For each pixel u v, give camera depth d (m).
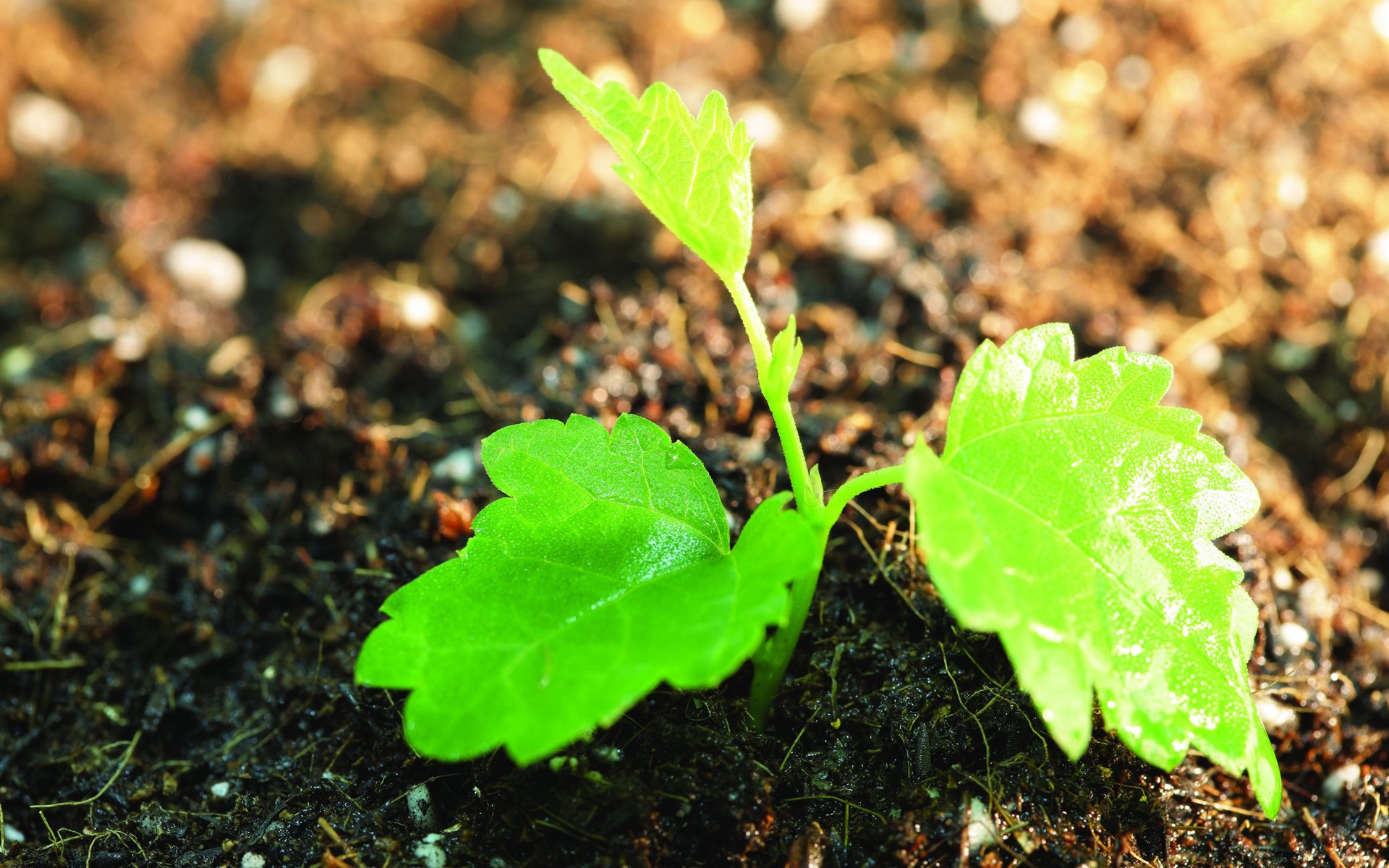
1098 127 0.26
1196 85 0.27
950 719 0.19
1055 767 0.19
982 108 0.27
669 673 0.16
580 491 0.18
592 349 0.23
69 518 0.22
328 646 0.20
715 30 0.30
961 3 0.29
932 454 0.17
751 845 0.18
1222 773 0.19
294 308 0.26
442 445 0.22
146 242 0.28
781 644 0.18
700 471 0.18
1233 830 0.19
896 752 0.19
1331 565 0.22
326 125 0.30
